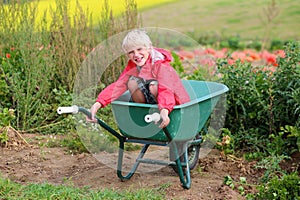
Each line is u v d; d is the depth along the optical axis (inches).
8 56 285.7
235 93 252.1
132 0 286.5
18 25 292.2
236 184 203.2
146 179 205.6
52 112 267.9
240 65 256.7
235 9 687.1
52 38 292.4
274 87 247.3
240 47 510.6
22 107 260.5
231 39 523.8
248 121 251.4
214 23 638.5
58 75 280.8
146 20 661.9
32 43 268.8
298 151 236.5
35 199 180.7
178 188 196.2
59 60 279.1
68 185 199.8
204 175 212.5
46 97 275.0
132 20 282.7
